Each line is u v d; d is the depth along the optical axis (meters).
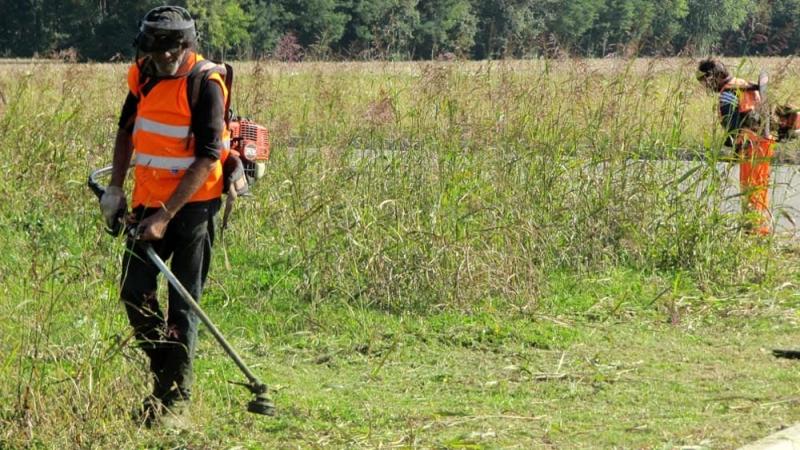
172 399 11.21
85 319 12.64
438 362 14.27
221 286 16.30
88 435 10.56
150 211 10.99
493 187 18.88
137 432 10.79
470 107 19.97
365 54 26.45
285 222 19.33
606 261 19.00
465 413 12.12
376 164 19.23
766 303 17.45
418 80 20.98
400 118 20.14
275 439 11.15
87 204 19.02
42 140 20.97
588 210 19.42
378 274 16.62
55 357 11.12
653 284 18.25
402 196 18.38
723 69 20.61
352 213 17.70
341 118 21.73
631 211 19.52
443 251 16.86
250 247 19.23
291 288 17.14
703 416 12.04
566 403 12.61
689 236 19.06
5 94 23.69
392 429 11.54
